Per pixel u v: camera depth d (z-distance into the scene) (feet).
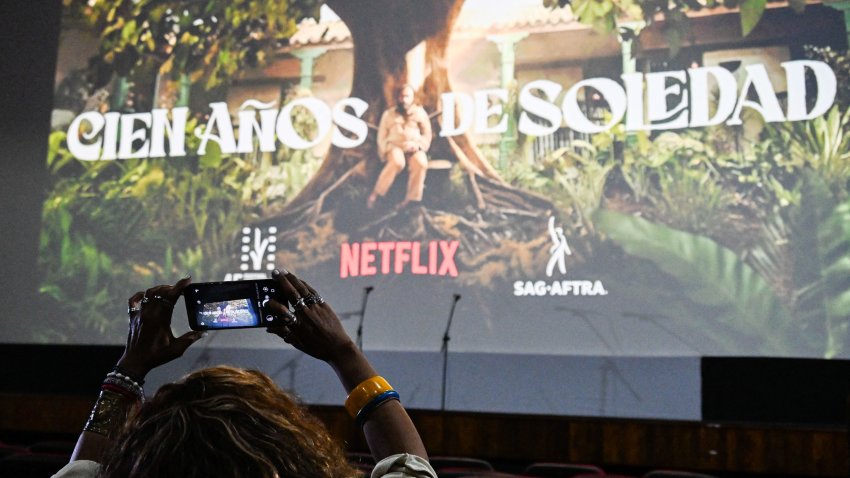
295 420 2.22
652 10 17.08
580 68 17.31
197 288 3.51
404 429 3.05
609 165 16.90
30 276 19.27
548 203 17.12
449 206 17.60
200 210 18.78
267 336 17.97
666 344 16.24
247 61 19.03
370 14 18.54
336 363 3.22
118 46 19.66
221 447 2.02
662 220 16.53
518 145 17.43
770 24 16.44
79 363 18.92
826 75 16.07
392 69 18.29
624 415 16.26
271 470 2.02
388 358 17.44
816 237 15.76
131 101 19.44
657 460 14.46
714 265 16.19
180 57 19.36
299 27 18.88
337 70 18.57
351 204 18.08
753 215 16.11
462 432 15.35
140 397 3.33
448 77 17.98
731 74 16.53
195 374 2.32
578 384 16.52
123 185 19.20
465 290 17.29
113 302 18.85
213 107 19.04
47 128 19.71
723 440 14.20
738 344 15.92
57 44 19.92
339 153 18.31
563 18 17.53
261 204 18.54
